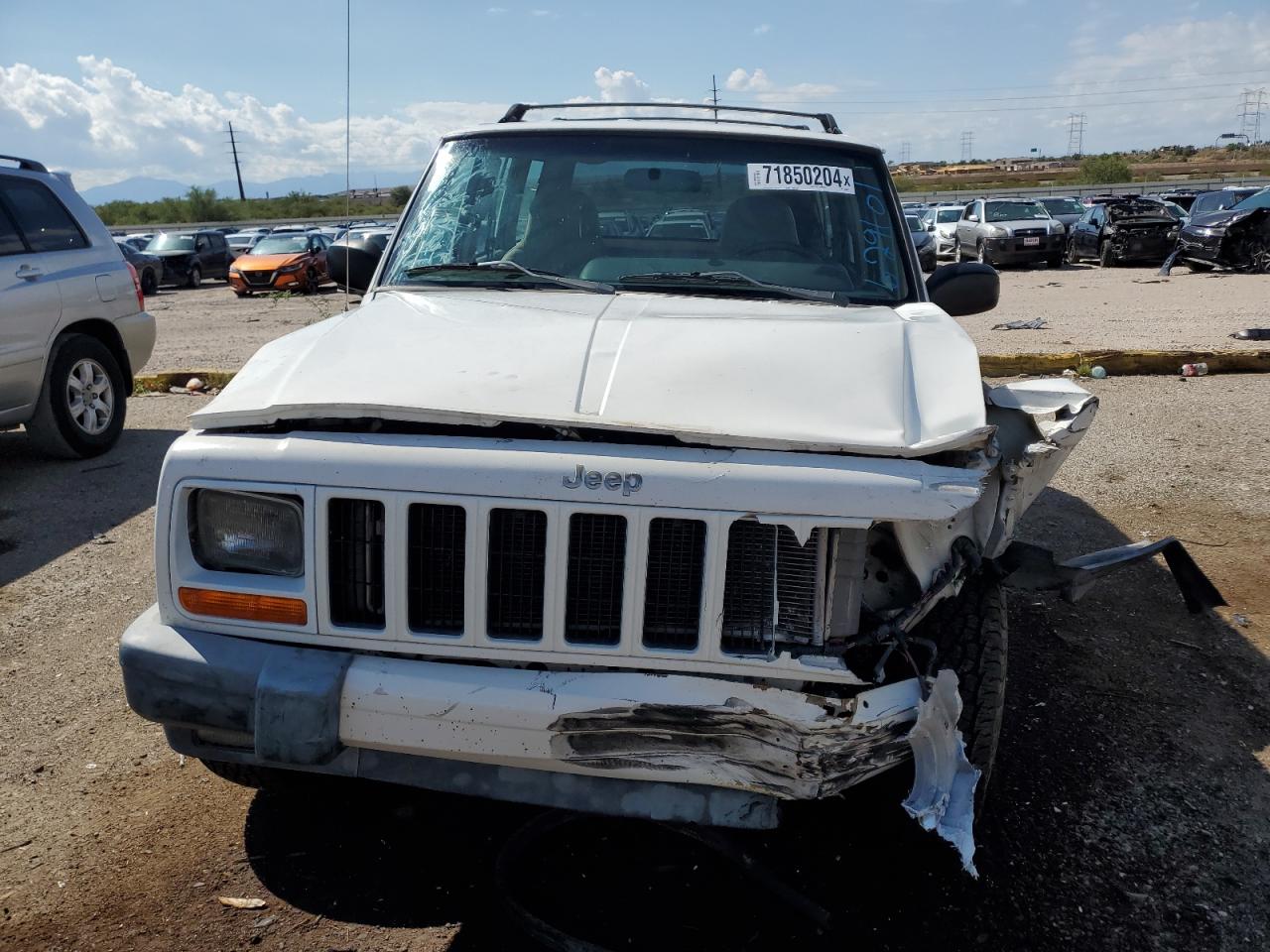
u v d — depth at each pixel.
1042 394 3.15
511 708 2.34
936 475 2.33
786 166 3.71
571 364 2.66
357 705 2.40
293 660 2.43
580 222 3.63
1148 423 7.59
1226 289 16.88
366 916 2.72
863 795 2.79
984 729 2.67
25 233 6.71
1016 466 2.84
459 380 2.59
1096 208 24.16
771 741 2.36
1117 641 4.31
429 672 2.40
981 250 24.36
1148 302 15.34
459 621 2.43
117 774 3.37
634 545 2.32
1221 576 4.93
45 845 3.00
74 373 7.06
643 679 2.35
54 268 6.82
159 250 29.22
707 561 2.31
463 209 3.74
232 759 2.60
